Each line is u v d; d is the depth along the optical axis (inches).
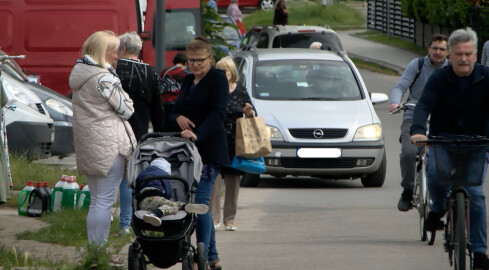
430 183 1221.1
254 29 3846.0
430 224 1269.7
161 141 1141.7
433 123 1187.9
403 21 5959.6
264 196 2028.8
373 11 6653.5
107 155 1217.4
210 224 1198.9
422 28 5497.1
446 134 1177.4
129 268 1071.6
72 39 2930.6
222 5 6884.8
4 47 2920.8
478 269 1145.4
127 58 1405.0
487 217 1644.9
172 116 1218.6
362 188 2183.8
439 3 4938.5
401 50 5541.3
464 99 1154.7
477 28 3961.6
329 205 1899.6
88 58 1220.5
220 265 1248.2
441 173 1112.8
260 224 1664.6
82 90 1216.2
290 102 2247.8
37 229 1496.1
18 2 2920.8
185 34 3230.8
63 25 2928.2
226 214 1595.7
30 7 2923.2
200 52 1199.6
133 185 1091.3
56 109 2410.2
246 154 1523.1
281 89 2295.8
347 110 2228.1
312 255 1364.4
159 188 1088.2
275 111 2196.1
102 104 1219.2
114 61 1256.2
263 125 1536.7
